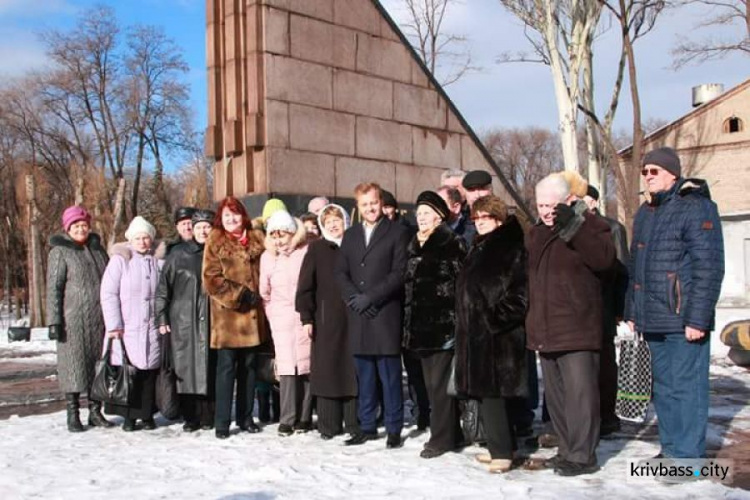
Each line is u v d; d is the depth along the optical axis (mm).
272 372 6574
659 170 4891
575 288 4754
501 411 4957
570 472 4754
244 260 6371
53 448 6066
